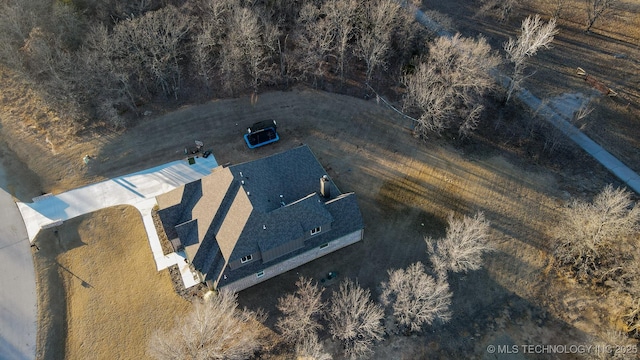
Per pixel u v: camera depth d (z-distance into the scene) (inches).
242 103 2546.8
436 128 2454.5
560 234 2039.9
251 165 1833.2
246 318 1676.9
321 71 2578.7
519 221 2111.2
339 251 1941.4
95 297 1759.4
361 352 1642.5
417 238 2001.7
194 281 1804.9
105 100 2359.7
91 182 2148.1
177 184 2144.4
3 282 1788.9
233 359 1563.7
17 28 2453.2
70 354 1616.6
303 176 1935.3
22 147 2274.9
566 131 2502.5
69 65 2331.4
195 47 2456.9
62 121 2395.4
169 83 2573.8
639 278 1753.2
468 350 1704.0
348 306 1622.8
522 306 1835.6
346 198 1838.1
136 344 1638.8
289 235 1688.0
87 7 2568.9
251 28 2276.1
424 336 1724.9
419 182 2225.6
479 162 2352.4
